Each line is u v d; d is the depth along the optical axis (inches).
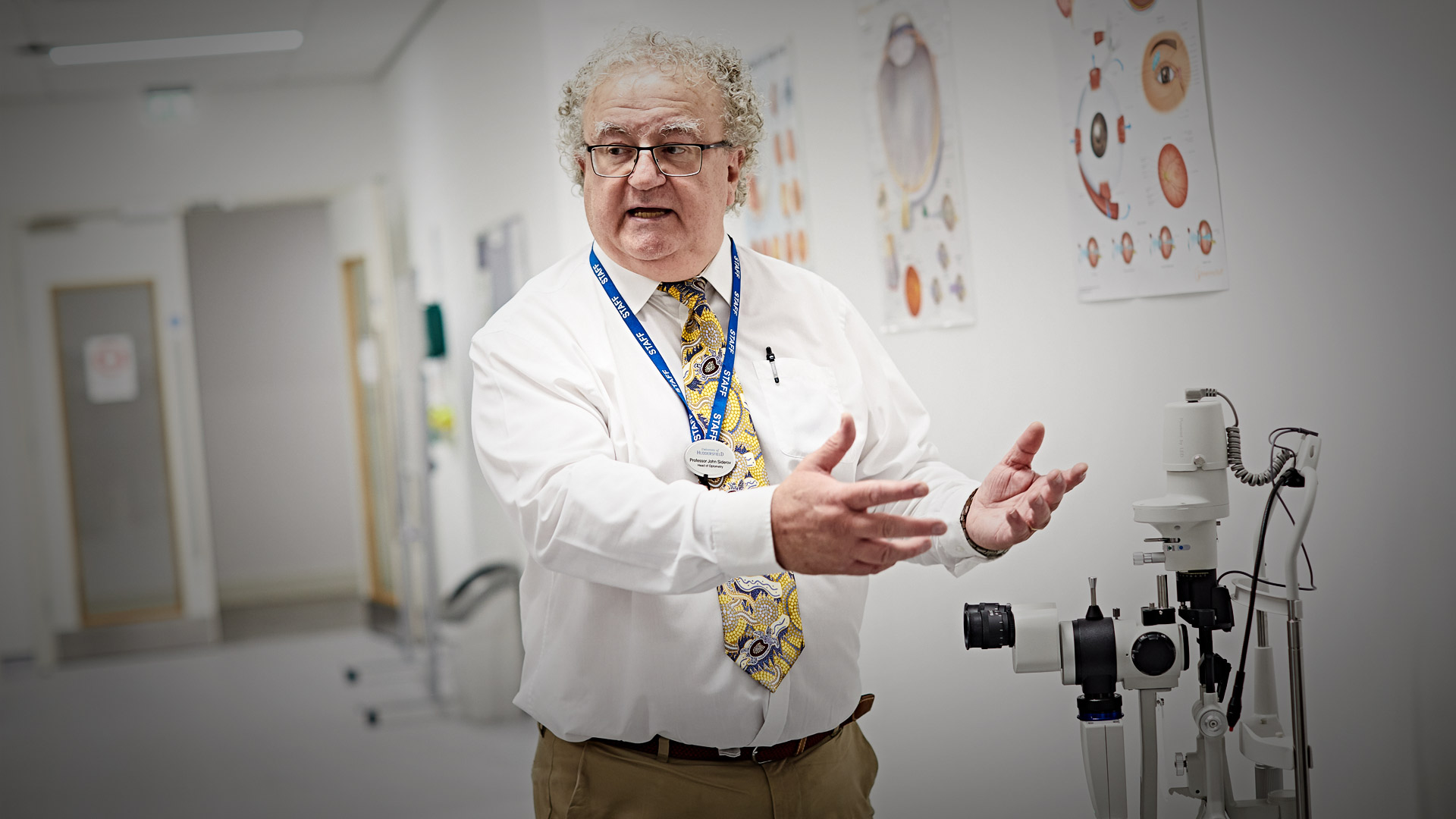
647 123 55.8
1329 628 82.4
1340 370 78.8
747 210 146.1
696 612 57.2
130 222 294.4
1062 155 95.3
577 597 58.3
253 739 207.9
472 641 211.3
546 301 58.9
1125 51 89.4
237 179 301.0
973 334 106.3
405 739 202.7
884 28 114.3
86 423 293.0
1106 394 93.5
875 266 120.2
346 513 366.9
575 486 51.6
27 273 287.4
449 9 235.9
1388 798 79.7
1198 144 85.4
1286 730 85.2
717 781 58.7
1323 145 78.7
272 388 363.6
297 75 295.0
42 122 290.7
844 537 45.3
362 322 296.2
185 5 230.2
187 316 298.5
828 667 60.0
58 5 223.8
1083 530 96.3
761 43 136.1
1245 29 82.2
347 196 289.7
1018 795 103.8
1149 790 71.1
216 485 359.9
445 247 259.4
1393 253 75.7
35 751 208.5
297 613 341.1
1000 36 100.3
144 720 226.8
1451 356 72.9
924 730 114.1
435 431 273.6
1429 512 74.9
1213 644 87.7
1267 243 82.3
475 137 225.6
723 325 61.9
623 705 58.1
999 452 104.3
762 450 60.7
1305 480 67.1
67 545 289.3
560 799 61.1
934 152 108.7
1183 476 69.0
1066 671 68.9
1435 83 72.7
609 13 163.2
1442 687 74.6
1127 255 90.8
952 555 57.7
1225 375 85.7
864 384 65.6
